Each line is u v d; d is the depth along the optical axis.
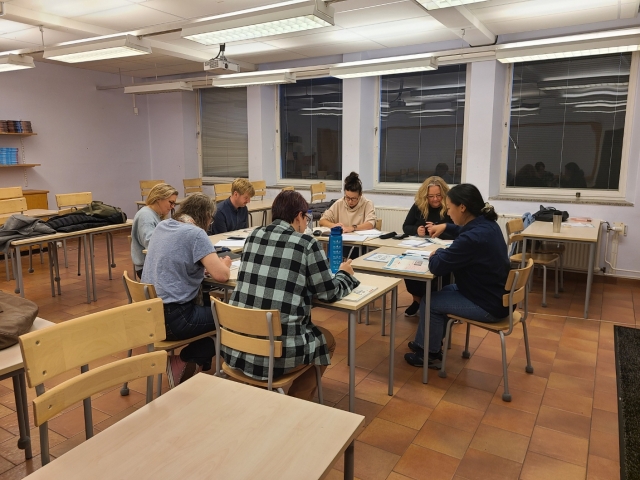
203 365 2.55
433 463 2.09
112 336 1.41
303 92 7.29
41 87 6.93
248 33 3.85
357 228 4.11
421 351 3.04
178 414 1.16
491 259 2.58
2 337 1.58
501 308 2.62
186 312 2.37
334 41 5.61
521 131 5.65
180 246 2.36
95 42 4.39
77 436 2.29
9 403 2.58
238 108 7.96
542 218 4.85
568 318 3.97
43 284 4.93
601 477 2.00
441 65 5.84
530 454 2.16
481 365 3.07
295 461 0.99
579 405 2.58
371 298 2.29
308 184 7.44
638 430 2.33
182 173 8.36
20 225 3.91
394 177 6.68
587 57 5.18
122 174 8.20
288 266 1.99
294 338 1.98
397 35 5.31
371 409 2.54
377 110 6.59
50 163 7.13
